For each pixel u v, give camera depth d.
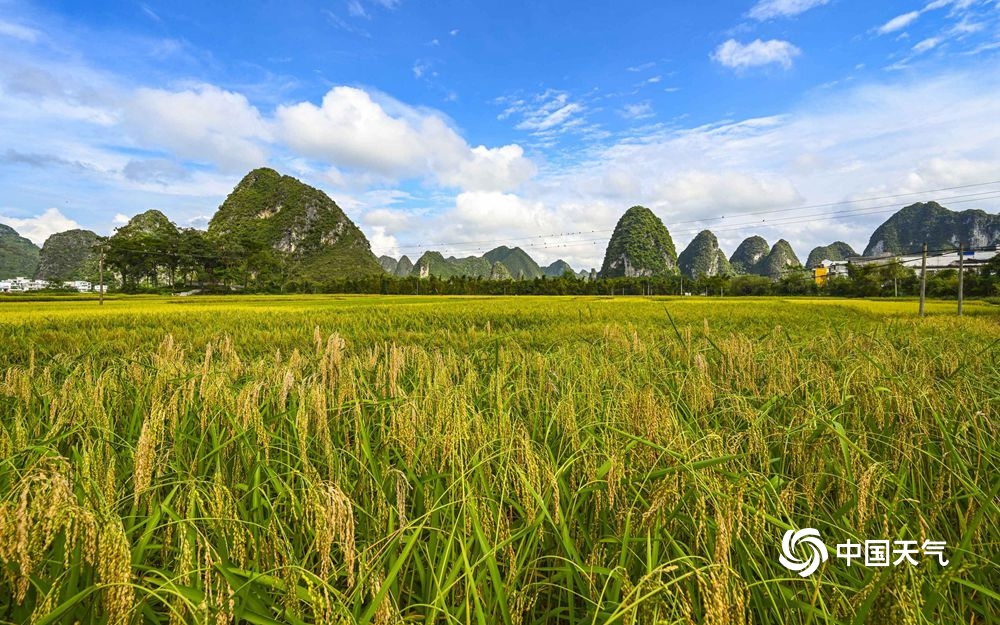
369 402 3.01
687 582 1.57
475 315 21.84
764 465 2.40
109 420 3.07
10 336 12.86
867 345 5.88
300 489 2.33
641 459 2.41
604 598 1.67
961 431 2.70
